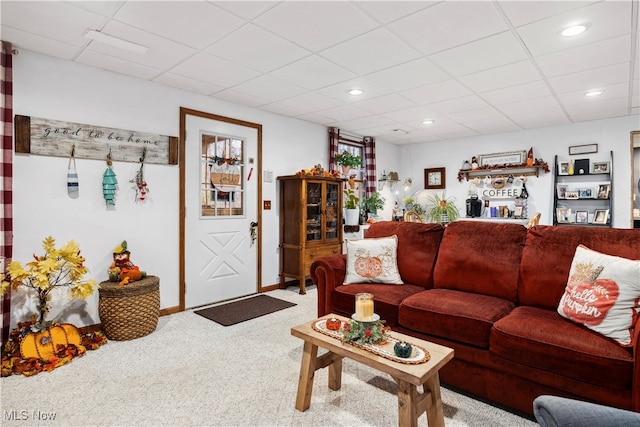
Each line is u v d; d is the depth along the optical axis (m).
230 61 2.93
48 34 2.45
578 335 1.72
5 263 2.54
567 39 2.53
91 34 2.45
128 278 2.97
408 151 6.84
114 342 2.82
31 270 2.48
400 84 3.48
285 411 1.90
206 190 3.89
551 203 5.21
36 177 2.75
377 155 6.39
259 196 4.42
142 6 2.11
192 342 2.83
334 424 1.79
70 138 2.90
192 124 3.74
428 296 2.37
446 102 4.06
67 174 2.89
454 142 6.25
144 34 2.46
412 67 3.05
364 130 5.62
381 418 1.84
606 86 3.51
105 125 3.10
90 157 3.01
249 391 2.10
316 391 2.11
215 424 1.79
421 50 2.72
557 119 4.82
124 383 2.19
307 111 4.49
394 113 4.57
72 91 2.92
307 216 4.50
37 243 2.75
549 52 2.74
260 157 4.42
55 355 2.46
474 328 2.00
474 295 2.39
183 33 2.45
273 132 4.59
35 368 2.31
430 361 1.54
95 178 3.05
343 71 3.15
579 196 4.89
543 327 1.83
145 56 2.83
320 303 2.95
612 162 4.68
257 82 3.44
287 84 3.49
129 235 3.27
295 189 4.51
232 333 3.03
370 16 2.23
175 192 3.60
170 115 3.55
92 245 3.04
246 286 4.30
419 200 6.67
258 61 2.93
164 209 3.52
